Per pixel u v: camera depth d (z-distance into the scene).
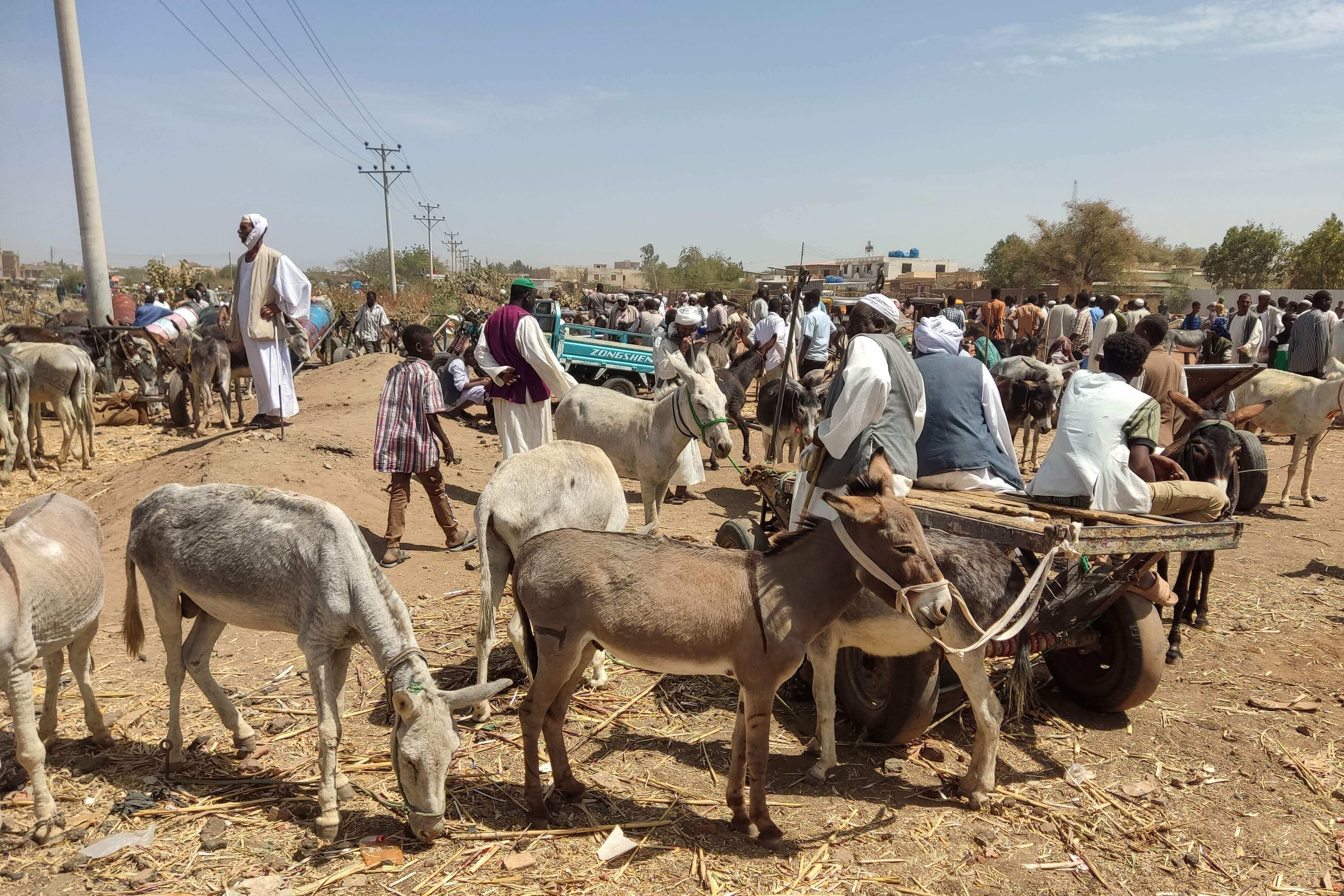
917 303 21.14
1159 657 5.12
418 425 8.16
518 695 5.76
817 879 3.94
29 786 4.55
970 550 4.66
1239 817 4.51
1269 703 5.72
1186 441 7.53
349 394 14.89
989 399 5.99
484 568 5.19
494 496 5.28
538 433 8.13
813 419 10.57
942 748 5.24
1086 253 55.66
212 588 4.44
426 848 4.10
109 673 6.09
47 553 4.36
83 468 11.45
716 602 4.03
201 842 4.09
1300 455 11.24
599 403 8.64
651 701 5.79
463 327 18.53
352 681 6.02
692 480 10.23
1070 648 5.43
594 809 4.47
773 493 6.23
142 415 14.56
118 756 4.91
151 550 4.63
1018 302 31.33
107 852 3.98
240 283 10.79
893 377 4.96
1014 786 4.79
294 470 9.77
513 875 3.92
